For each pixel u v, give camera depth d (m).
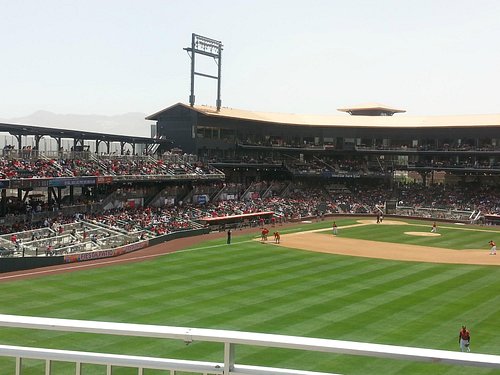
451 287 40.22
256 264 48.34
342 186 109.06
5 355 7.04
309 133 110.69
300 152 110.19
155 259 50.12
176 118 97.31
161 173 78.06
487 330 29.47
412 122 108.38
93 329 6.57
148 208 75.12
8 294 35.62
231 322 29.97
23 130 64.62
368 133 109.94
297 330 28.73
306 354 24.47
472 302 35.66
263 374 6.31
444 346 26.64
